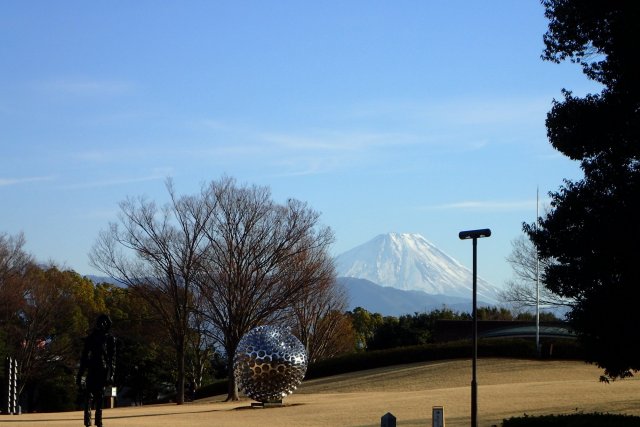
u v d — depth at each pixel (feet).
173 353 214.90
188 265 151.12
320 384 170.40
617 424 70.95
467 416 93.25
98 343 86.89
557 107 81.30
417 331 292.81
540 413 92.73
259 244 151.64
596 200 78.69
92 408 138.10
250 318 151.53
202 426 92.32
